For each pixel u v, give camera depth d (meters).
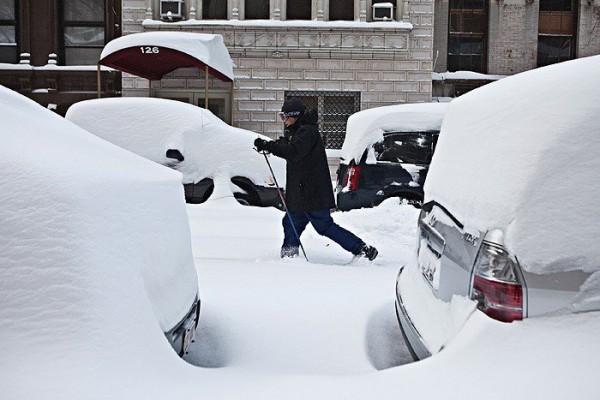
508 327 2.52
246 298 4.71
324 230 6.47
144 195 3.09
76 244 2.47
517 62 19.52
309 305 4.52
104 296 2.46
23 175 2.60
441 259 3.17
